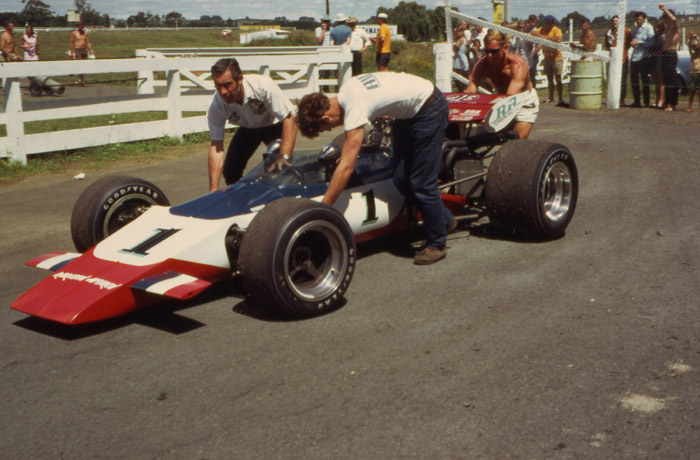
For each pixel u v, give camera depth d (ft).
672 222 18.37
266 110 16.21
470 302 13.47
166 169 28.78
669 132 33.35
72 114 30.66
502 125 17.69
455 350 11.41
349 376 10.67
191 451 8.86
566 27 55.57
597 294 13.58
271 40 134.10
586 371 10.52
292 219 12.35
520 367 10.73
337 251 13.33
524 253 16.38
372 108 13.69
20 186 26.03
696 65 40.34
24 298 12.75
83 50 65.46
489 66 20.75
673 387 9.95
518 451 8.59
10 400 10.33
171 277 12.39
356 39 52.75
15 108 28.45
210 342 12.12
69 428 9.51
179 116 34.83
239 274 12.85
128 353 11.78
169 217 14.12
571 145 30.94
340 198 14.97
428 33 245.04
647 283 14.06
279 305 12.51
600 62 43.70
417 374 10.64
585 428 9.02
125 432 9.36
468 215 18.45
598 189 22.54
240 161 18.11
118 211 15.53
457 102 18.92
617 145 30.40
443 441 8.86
